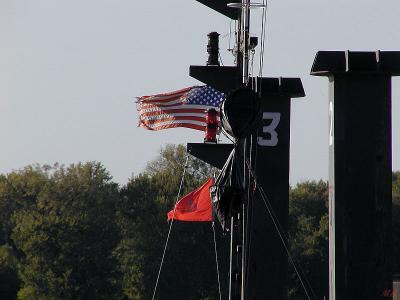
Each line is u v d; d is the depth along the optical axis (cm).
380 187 4194
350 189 4191
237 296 5128
